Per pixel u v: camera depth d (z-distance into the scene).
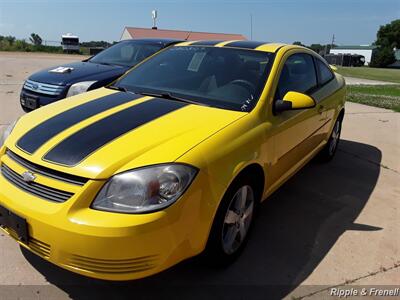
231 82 3.39
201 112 2.98
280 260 3.12
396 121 8.58
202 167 2.41
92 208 2.22
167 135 2.57
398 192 4.64
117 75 6.29
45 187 2.35
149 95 3.36
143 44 7.63
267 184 3.30
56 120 2.84
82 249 2.19
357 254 3.27
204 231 2.51
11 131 2.94
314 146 4.57
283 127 3.36
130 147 2.42
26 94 6.07
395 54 72.31
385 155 6.04
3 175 2.60
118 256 2.19
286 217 3.83
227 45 3.93
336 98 5.04
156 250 2.26
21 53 31.92
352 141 6.77
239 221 2.97
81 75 6.09
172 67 3.80
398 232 3.68
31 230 2.34
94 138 2.52
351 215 3.97
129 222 2.17
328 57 57.84
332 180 4.88
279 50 3.76
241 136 2.79
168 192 2.27
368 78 26.28
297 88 3.88
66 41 39.69
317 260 3.15
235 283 2.81
